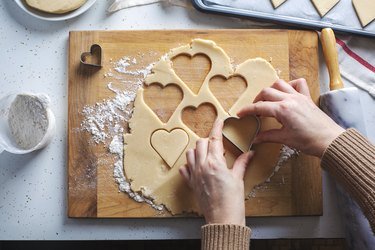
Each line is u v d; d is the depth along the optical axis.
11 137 0.83
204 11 0.87
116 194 0.83
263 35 0.86
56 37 0.88
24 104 0.82
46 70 0.87
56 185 0.85
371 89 0.88
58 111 0.87
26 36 0.88
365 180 0.67
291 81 0.82
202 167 0.77
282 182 0.84
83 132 0.84
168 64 0.85
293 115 0.76
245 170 0.82
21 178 0.85
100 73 0.85
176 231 0.84
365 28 0.88
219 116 0.84
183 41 0.86
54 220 0.84
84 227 0.84
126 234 0.84
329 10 0.87
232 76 0.85
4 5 0.89
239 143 0.82
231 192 0.75
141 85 0.85
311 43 0.87
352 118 0.81
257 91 0.84
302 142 0.76
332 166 0.72
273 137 0.79
